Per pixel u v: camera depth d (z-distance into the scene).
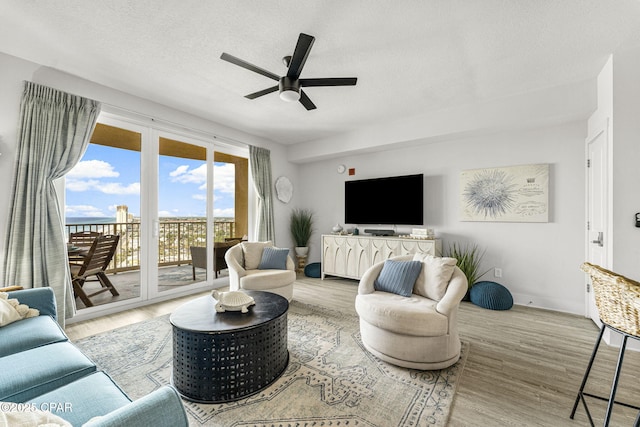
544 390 1.82
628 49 2.37
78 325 2.86
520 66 2.66
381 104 3.58
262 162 5.00
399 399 1.71
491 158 3.80
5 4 1.91
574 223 3.29
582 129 3.25
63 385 1.19
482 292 3.42
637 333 1.16
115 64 2.69
